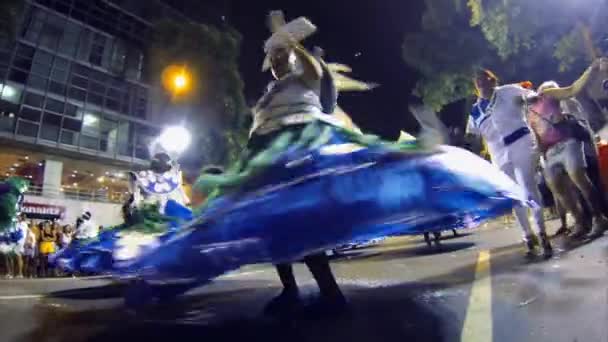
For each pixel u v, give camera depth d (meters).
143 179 5.20
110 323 3.23
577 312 2.38
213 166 3.65
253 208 2.98
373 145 3.26
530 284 3.20
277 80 3.76
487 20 15.77
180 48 33.56
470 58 19.62
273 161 3.22
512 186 3.23
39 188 32.22
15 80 35.31
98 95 40.16
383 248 10.39
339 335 2.48
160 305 3.79
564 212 6.85
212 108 33.34
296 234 2.79
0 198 8.56
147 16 42.62
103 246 3.99
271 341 2.51
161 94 43.09
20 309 4.01
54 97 37.28
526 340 2.10
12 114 34.94
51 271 13.61
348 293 3.69
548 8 14.37
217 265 2.87
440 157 3.14
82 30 39.19
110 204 32.47
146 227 4.25
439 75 20.47
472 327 2.37
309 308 3.12
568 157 6.04
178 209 5.02
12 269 12.48
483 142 5.32
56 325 3.29
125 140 41.69
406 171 3.00
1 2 26.89
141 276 3.07
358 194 2.90
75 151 37.91
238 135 33.84
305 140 3.29
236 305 3.62
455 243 8.55
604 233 5.89
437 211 2.90
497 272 3.92
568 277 3.26
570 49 14.54
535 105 6.20
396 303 3.09
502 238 8.25
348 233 2.78
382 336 2.38
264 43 3.98
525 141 4.63
